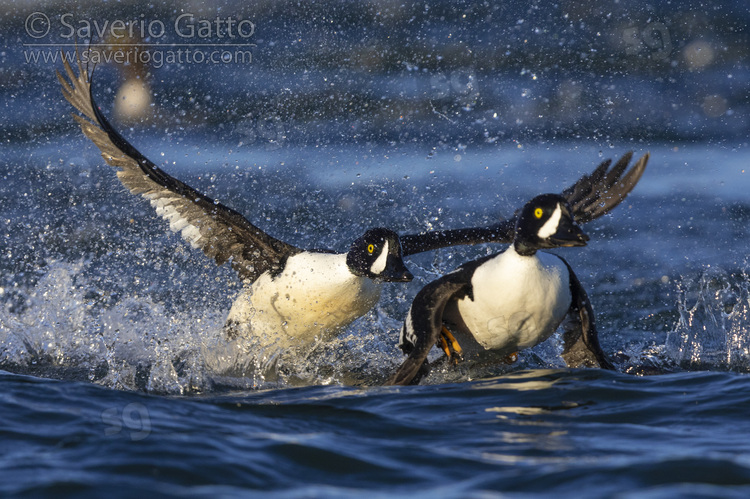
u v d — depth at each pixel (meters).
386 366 10.22
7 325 10.98
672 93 28.72
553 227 8.42
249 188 19.95
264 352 10.68
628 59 30.95
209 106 26.44
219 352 10.48
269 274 10.63
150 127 26.02
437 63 28.94
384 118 26.41
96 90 27.27
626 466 5.73
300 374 9.95
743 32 32.62
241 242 10.92
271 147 23.97
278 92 27.33
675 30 32.97
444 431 6.82
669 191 20.12
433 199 19.16
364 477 5.67
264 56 28.86
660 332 11.83
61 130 24.70
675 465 5.71
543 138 24.81
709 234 16.69
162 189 10.29
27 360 10.17
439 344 9.34
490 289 8.86
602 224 17.67
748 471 5.57
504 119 26.22
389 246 9.76
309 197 19.20
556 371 8.88
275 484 5.51
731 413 7.25
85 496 5.16
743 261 14.95
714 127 25.95
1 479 5.44
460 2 32.88
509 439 6.57
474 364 9.73
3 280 13.74
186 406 7.50
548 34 31.88
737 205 18.70
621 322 12.30
